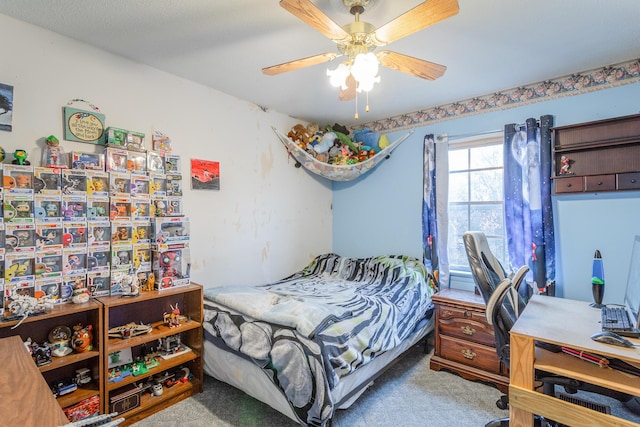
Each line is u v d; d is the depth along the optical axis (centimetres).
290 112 330
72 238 184
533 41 197
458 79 252
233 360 201
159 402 195
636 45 202
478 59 220
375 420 188
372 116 345
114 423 73
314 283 297
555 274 249
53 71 188
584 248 240
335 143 346
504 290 160
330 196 394
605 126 226
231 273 283
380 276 303
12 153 174
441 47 204
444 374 245
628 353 115
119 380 185
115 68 214
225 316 209
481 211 296
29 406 75
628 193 225
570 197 246
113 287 195
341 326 184
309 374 161
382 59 158
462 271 302
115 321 208
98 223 193
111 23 179
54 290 176
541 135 251
